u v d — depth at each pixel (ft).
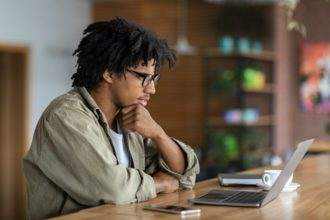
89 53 7.40
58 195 7.23
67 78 27.55
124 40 7.25
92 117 7.30
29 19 25.21
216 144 27.27
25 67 24.81
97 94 7.56
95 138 7.00
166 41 7.67
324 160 12.62
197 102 28.25
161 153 8.02
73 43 27.96
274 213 6.12
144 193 7.00
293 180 9.04
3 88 24.90
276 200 7.00
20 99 24.75
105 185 6.76
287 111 29.68
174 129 28.55
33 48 25.41
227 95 27.84
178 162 8.03
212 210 6.28
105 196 6.74
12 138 24.82
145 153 8.35
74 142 6.89
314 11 29.09
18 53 24.81
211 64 28.35
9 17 24.12
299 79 29.60
